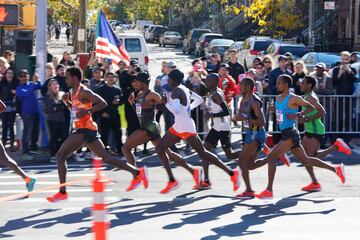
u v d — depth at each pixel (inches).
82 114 738.8
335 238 610.9
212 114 827.4
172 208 735.1
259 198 760.3
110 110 1052.5
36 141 1087.0
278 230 639.8
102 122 1057.5
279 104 769.6
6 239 612.4
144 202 764.0
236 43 2677.2
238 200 773.9
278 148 765.3
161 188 838.5
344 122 1144.2
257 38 2372.0
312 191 821.2
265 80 1190.3
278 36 3026.6
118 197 788.0
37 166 1010.1
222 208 733.9
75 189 832.3
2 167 1008.2
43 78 1198.3
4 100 1102.4
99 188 414.6
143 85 795.4
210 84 824.3
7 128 1116.5
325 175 922.7
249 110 768.9
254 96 770.8
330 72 1238.3
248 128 774.5
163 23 6565.0
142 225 661.3
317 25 3415.4
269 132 1122.0
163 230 641.6
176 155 808.9
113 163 764.0
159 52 4124.0
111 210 724.7
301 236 618.2
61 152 746.2
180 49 4542.3
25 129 1066.7
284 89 765.3
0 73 1131.3
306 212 714.8
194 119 1125.7
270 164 762.2
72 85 740.7
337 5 3346.5
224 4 4872.0
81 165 1008.9
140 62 1920.5
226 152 836.6
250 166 783.7
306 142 835.4
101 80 1074.7
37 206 745.0
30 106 1064.2
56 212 716.7
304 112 804.6
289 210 724.7
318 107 818.8
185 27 5374.0
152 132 799.1
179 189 832.9
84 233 632.4
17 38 1328.7
